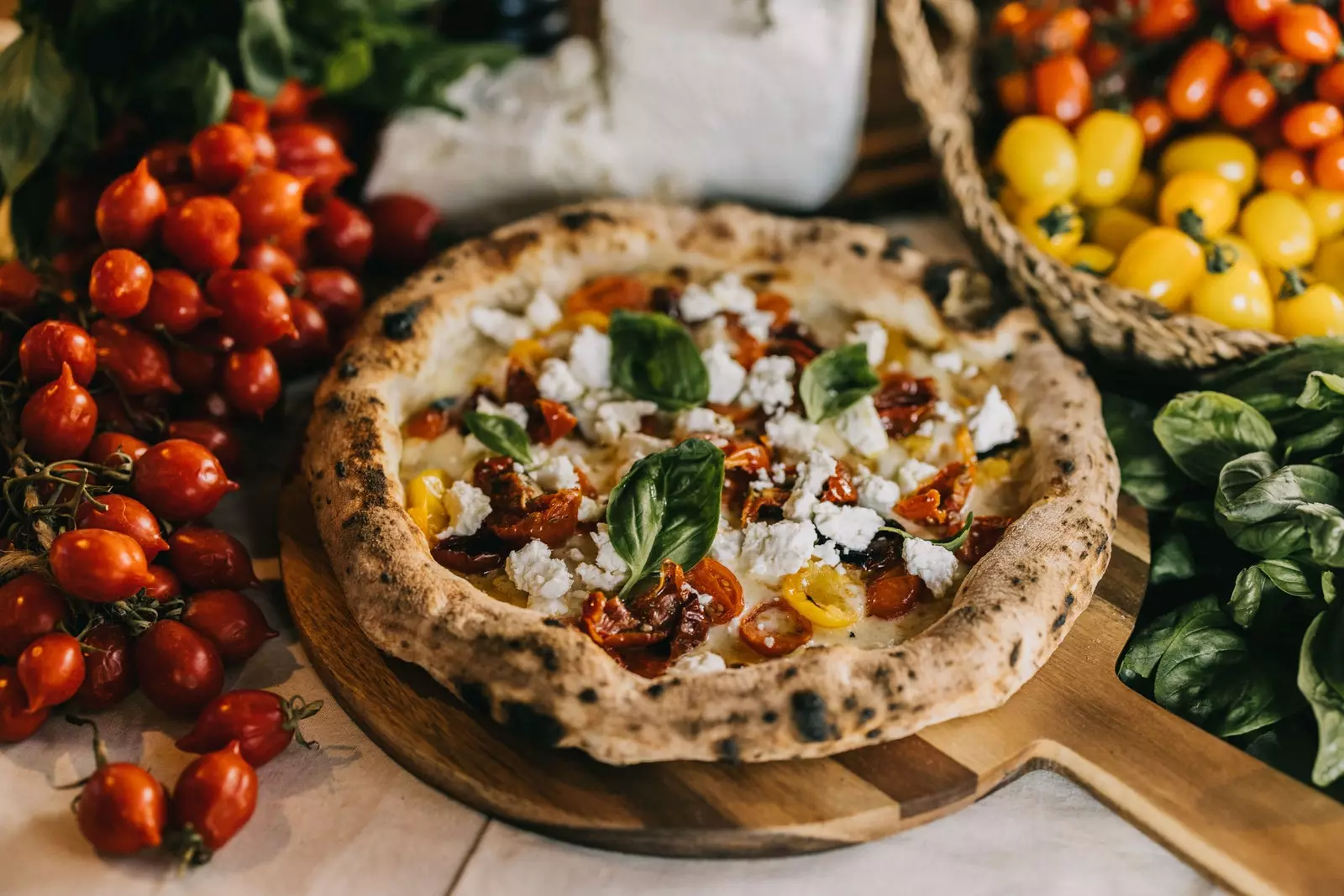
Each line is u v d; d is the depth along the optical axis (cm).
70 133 65
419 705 53
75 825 51
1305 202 65
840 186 77
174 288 58
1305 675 51
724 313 65
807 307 67
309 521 60
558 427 61
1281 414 59
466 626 52
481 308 65
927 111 69
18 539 54
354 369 61
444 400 63
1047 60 68
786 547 56
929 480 59
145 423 60
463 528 57
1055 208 66
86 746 53
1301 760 54
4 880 49
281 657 57
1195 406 58
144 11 66
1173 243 63
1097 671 55
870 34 75
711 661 52
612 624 53
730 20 70
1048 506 57
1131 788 51
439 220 74
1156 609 59
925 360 65
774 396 62
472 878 50
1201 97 66
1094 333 64
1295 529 54
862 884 50
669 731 50
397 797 52
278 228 62
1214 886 51
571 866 51
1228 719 54
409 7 71
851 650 51
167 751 53
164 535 56
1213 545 60
